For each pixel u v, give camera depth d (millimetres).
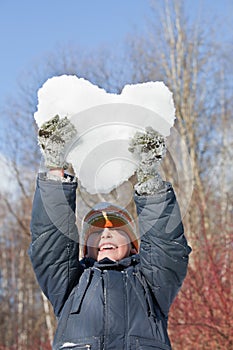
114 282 2648
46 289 2711
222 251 9305
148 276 2682
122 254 2771
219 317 8531
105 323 2553
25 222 16609
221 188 14789
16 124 19016
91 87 2627
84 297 2627
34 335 16125
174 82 17281
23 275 20062
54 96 2602
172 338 8891
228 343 8258
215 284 8766
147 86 2656
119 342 2531
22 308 19562
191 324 8367
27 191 18172
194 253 9336
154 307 2689
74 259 2686
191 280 8984
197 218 11203
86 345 2514
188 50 18344
